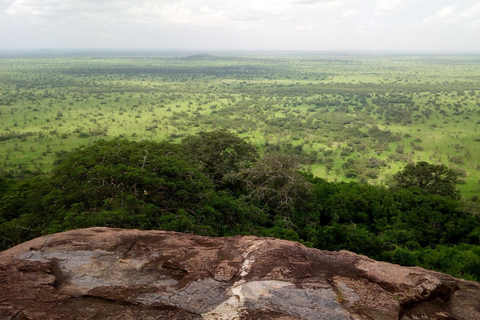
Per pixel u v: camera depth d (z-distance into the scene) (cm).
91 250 584
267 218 2277
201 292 471
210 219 1761
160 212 1664
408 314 451
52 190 1691
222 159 2802
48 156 6347
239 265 542
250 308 438
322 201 2658
